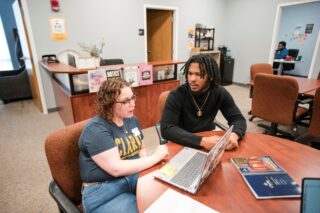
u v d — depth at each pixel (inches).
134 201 40.0
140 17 173.5
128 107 42.4
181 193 31.9
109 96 40.9
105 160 38.0
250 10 208.8
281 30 278.1
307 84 106.2
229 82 238.1
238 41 227.0
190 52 214.8
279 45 235.3
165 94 66.3
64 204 35.6
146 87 113.0
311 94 88.0
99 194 39.4
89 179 40.3
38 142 105.0
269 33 198.1
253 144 47.9
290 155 43.0
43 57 136.7
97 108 42.6
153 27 215.5
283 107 89.7
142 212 28.4
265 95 94.2
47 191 71.1
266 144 47.9
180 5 193.5
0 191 71.0
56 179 39.9
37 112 149.4
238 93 199.6
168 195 31.4
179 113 55.4
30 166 85.1
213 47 232.7
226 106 58.7
